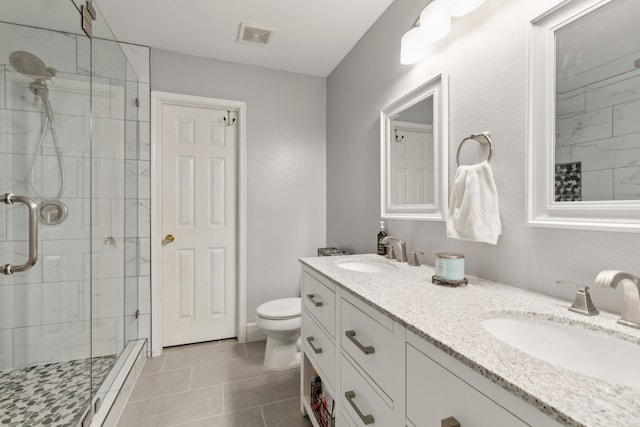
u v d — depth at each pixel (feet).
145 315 7.32
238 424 4.99
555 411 1.27
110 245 5.85
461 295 3.06
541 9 3.06
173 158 7.75
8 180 4.91
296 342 6.96
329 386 4.08
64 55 4.97
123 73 6.40
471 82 3.94
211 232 8.11
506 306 2.70
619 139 2.49
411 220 5.19
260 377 6.42
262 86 8.35
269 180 8.45
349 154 7.55
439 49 4.50
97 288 5.29
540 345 2.48
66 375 4.85
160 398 5.67
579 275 2.77
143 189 7.31
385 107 5.77
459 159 4.15
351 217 7.45
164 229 7.68
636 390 1.42
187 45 7.28
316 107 8.91
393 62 5.68
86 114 5.10
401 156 5.43
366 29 6.64
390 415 2.63
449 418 1.91
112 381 5.45
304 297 5.32
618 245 2.48
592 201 2.66
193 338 8.01
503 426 1.57
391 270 4.93
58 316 4.95
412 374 2.34
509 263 3.45
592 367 2.19
